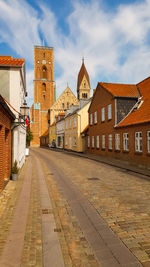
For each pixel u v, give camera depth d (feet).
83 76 253.44
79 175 41.32
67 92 181.78
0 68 38.27
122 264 12.09
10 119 33.91
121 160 61.05
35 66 207.92
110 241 14.80
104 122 75.72
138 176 40.37
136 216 19.52
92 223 17.95
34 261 12.28
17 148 38.63
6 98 38.17
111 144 69.92
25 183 32.81
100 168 51.49
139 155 51.29
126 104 65.67
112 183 33.88
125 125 57.31
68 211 20.92
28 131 161.99
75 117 112.16
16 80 38.50
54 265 11.90
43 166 54.70
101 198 25.38
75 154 99.19
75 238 15.25
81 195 26.78
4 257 12.59
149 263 12.19
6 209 20.85
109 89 71.31
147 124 47.67
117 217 19.27
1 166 25.93
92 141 91.61
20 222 17.71
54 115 178.70
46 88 208.33
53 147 168.55
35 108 203.82
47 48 211.61
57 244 14.25
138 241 14.79
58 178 38.09
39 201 23.95
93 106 89.56
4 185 30.78
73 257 12.80
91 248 13.87
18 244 14.10
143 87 69.87
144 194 27.07
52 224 17.63
